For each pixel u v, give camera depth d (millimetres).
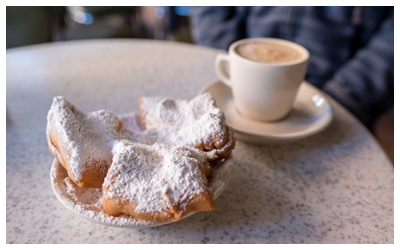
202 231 307
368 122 630
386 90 608
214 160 321
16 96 458
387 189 347
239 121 426
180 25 1485
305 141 404
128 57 581
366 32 667
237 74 406
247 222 315
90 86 487
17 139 387
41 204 322
